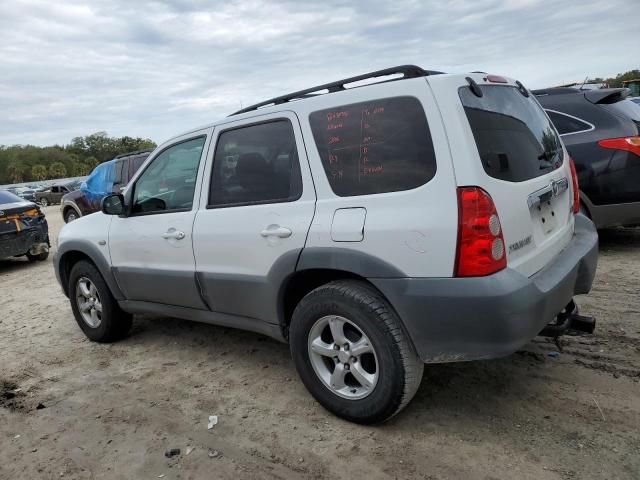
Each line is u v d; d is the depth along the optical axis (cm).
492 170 255
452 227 244
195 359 416
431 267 250
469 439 271
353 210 276
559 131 565
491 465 249
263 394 344
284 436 292
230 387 359
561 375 324
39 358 457
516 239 259
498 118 282
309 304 294
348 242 274
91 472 277
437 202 249
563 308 292
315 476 255
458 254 243
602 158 536
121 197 412
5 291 765
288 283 309
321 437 287
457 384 328
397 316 267
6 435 325
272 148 322
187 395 354
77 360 442
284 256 302
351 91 288
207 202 357
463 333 248
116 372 407
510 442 265
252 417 316
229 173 345
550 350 358
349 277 290
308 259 291
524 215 267
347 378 299
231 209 337
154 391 365
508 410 293
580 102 564
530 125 317
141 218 405
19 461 295
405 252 256
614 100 559
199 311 380
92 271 457
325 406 304
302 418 309
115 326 462
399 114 267
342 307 279
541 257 283
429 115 257
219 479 261
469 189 243
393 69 281
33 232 958
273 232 307
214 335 466
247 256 326
